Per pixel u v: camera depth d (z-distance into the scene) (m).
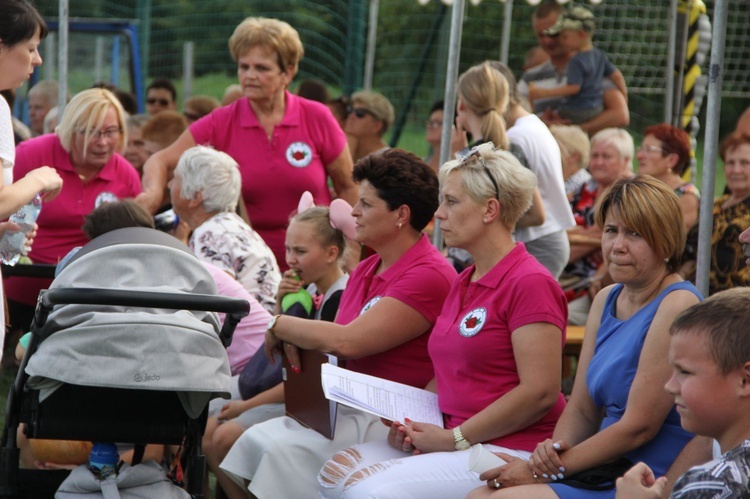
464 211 7.11
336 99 18.98
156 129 15.89
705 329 4.69
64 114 12.05
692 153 16.67
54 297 6.46
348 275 9.35
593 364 6.57
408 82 27.73
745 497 4.36
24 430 7.44
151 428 7.23
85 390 7.11
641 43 20.86
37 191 7.19
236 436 8.47
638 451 6.25
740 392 4.64
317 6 25.36
